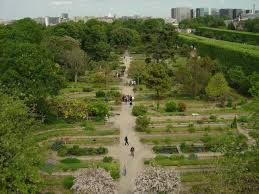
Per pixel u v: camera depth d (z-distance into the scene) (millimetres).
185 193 82812
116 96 163375
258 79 161750
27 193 69250
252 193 69500
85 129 126062
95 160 103625
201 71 163500
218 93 152625
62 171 95875
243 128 126500
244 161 73375
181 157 102438
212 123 132125
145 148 112438
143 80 165500
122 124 132875
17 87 115562
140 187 76750
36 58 123938
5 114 74438
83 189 74188
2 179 65125
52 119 132375
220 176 69750
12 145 69438
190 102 158125
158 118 138500
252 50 194125
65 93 171375
